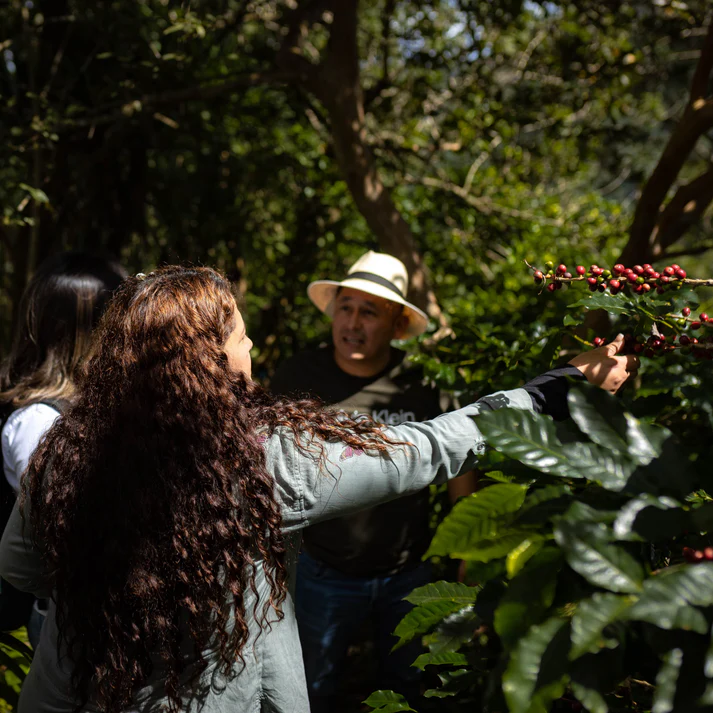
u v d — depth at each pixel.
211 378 1.08
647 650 0.86
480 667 1.16
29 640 1.65
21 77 3.39
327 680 2.20
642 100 4.57
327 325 4.65
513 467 1.10
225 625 1.09
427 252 4.58
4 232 3.64
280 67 3.11
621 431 0.93
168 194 3.75
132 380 1.09
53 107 3.13
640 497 0.85
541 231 4.52
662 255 2.80
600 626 0.77
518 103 4.07
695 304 1.24
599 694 0.79
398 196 4.48
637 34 3.96
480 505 0.95
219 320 1.14
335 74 3.01
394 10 4.13
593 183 5.58
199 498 1.05
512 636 0.86
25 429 1.47
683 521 0.83
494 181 4.47
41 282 1.59
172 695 1.06
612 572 0.80
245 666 1.11
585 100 4.02
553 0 3.49
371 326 2.24
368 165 3.09
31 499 1.13
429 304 3.09
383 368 2.34
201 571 1.05
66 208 3.51
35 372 1.55
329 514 1.12
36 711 1.16
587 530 0.82
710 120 2.36
